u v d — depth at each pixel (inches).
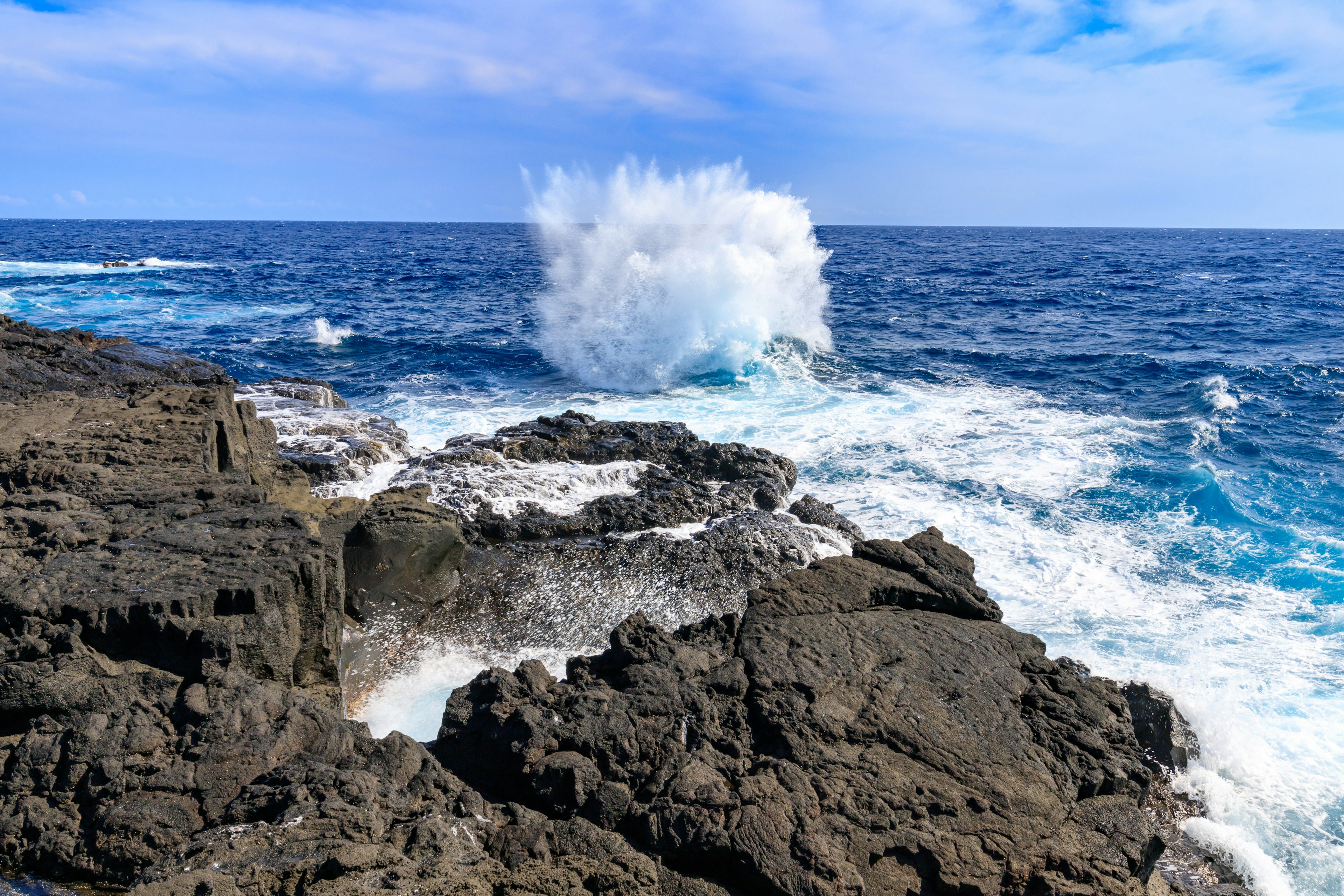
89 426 350.0
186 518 265.4
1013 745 213.0
